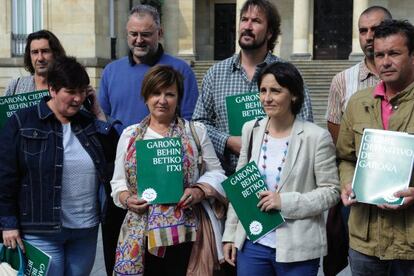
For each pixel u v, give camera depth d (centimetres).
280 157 475
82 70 507
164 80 493
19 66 2431
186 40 3266
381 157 452
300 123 479
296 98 469
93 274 797
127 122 620
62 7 2445
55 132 511
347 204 456
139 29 609
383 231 463
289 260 459
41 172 502
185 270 506
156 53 630
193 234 491
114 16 2752
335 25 3378
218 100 573
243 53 569
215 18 3616
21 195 508
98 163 527
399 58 450
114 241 598
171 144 490
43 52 623
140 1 3092
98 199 540
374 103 479
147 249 496
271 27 567
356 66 621
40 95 586
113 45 2748
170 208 486
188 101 632
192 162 499
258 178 470
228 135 546
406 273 468
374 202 447
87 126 532
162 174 487
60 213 509
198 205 507
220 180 506
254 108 545
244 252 482
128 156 499
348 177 486
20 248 508
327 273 580
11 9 2472
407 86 464
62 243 529
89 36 2436
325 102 2406
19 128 505
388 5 3331
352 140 496
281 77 459
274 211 463
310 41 3369
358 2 2964
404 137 448
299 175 468
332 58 3388
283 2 3406
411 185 455
